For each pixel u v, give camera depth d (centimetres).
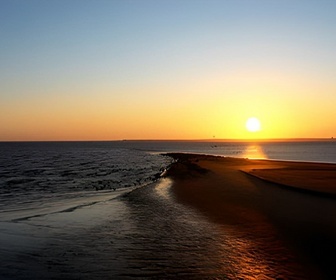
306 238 1235
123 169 5172
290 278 901
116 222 1530
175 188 2555
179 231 1359
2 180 3669
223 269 967
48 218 1631
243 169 4034
